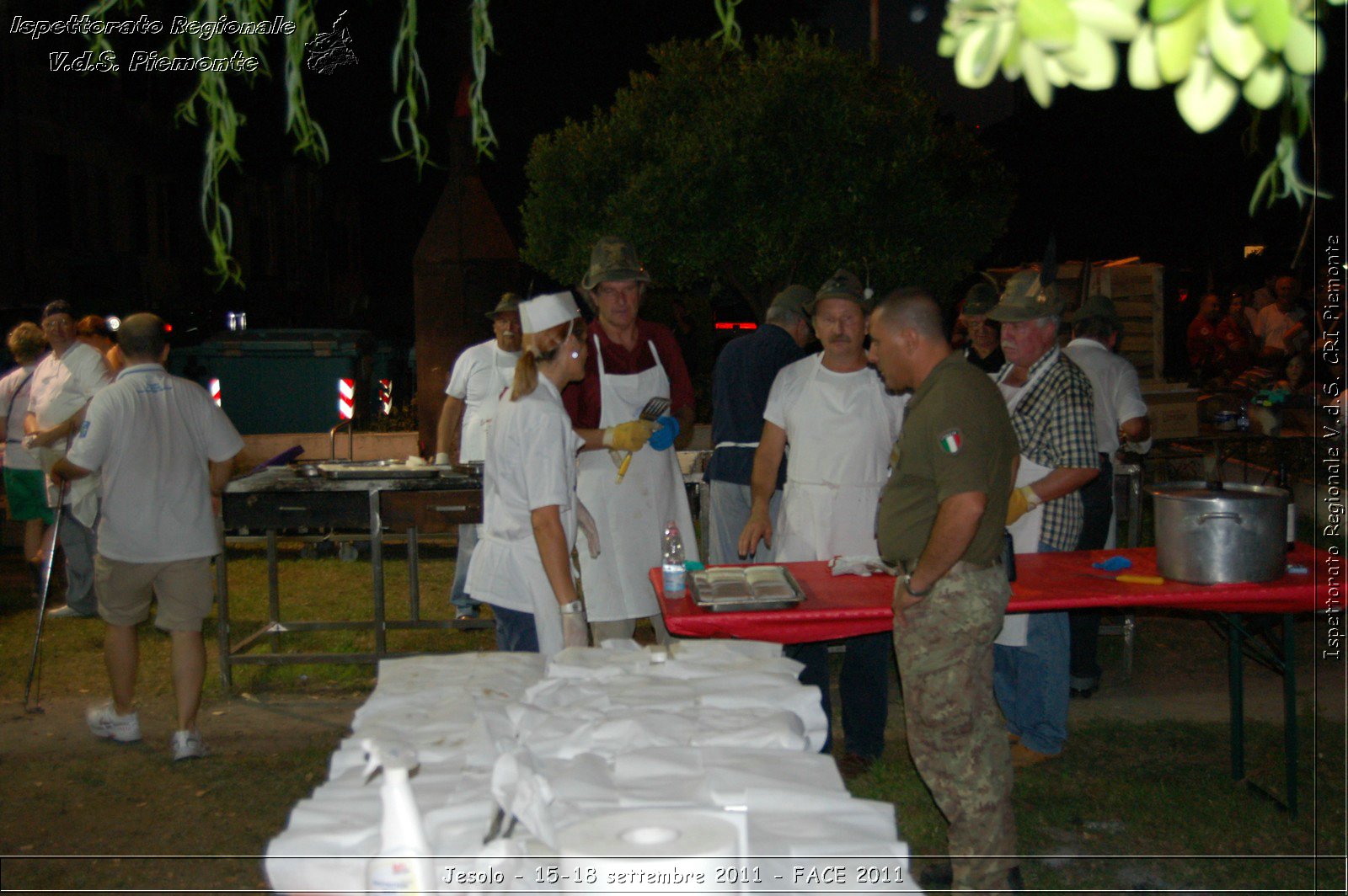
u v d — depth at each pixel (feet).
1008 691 16.17
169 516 16.20
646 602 15.93
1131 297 41.91
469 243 34.53
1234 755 15.16
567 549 12.14
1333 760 15.84
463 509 20.10
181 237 83.82
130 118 73.20
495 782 6.06
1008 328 14.84
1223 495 13.00
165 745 17.44
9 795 15.47
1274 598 12.34
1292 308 39.45
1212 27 3.44
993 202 39.04
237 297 82.58
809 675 15.52
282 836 6.26
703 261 36.04
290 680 20.93
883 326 10.98
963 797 10.66
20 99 61.62
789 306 17.08
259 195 91.97
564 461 12.19
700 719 7.75
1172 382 40.42
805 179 35.47
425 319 34.88
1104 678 20.22
